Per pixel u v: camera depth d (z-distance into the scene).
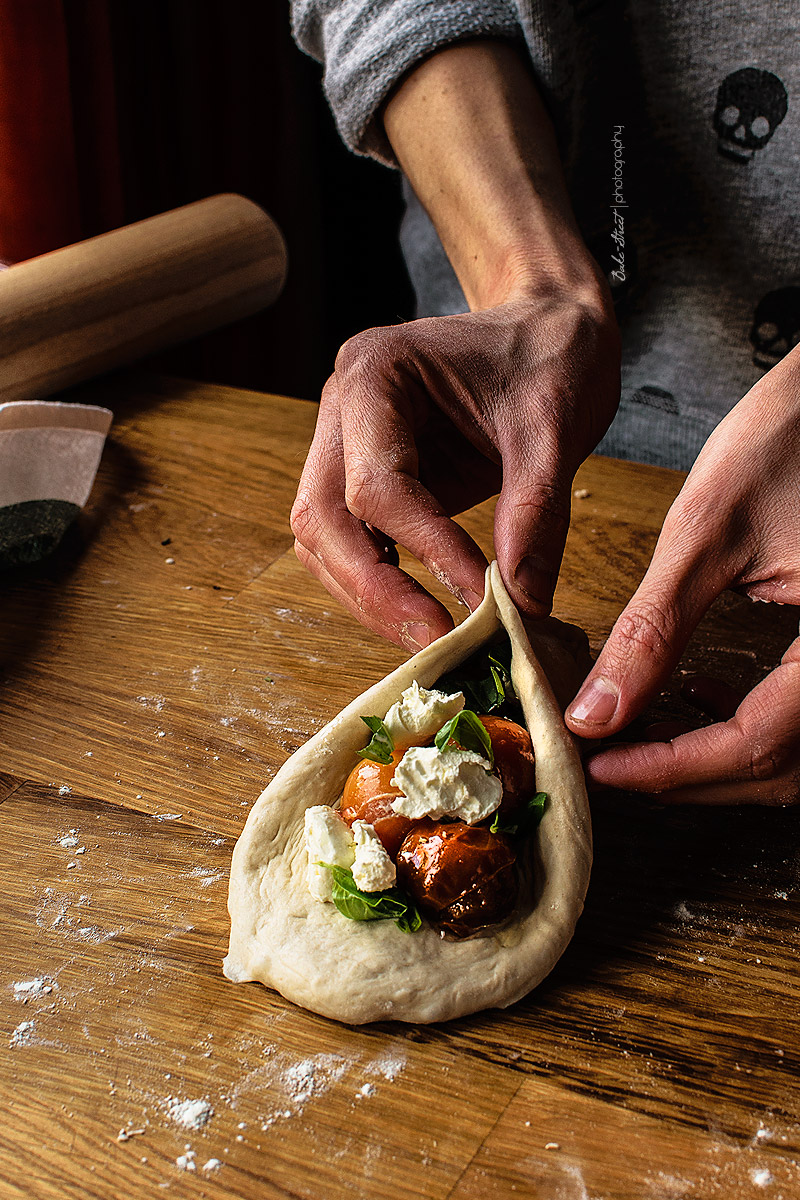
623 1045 0.42
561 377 0.49
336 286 1.17
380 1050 0.42
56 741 0.52
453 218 0.60
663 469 0.64
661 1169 0.39
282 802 0.45
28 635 0.57
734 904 0.45
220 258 0.73
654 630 0.44
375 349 0.49
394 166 0.67
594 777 0.46
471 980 0.42
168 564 0.60
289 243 1.07
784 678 0.44
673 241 0.64
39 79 0.80
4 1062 0.42
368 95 0.61
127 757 0.51
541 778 0.45
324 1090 0.41
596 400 0.50
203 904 0.46
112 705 0.53
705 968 0.44
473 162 0.58
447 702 0.44
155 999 0.43
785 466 0.45
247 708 0.53
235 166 1.03
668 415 0.68
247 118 1.00
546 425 0.48
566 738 0.45
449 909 0.42
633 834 0.48
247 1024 0.43
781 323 0.64
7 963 0.44
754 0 0.58
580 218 0.67
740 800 0.47
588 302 0.53
